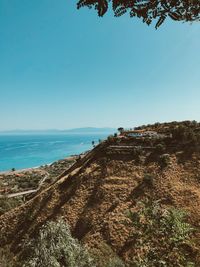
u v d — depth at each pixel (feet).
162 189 173.78
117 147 241.96
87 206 184.65
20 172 515.50
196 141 210.79
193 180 175.22
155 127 294.05
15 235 183.21
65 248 46.42
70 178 225.97
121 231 143.64
